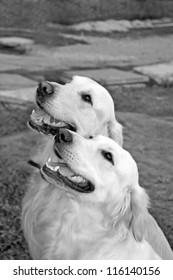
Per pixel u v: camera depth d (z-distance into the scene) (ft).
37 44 16.84
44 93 5.37
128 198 4.71
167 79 13.55
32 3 20.39
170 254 5.46
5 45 16.38
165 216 6.86
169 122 10.55
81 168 4.70
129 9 21.72
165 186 7.70
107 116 5.57
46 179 4.81
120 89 12.79
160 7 22.39
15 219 6.45
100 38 18.89
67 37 18.37
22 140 8.75
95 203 4.76
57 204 4.98
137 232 4.63
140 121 10.30
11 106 10.52
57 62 14.93
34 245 5.27
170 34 20.58
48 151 5.32
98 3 21.29
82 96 5.48
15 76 12.58
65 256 4.94
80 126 5.44
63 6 20.67
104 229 4.81
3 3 20.11
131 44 18.42
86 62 15.19
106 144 4.82
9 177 7.41
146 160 8.52
